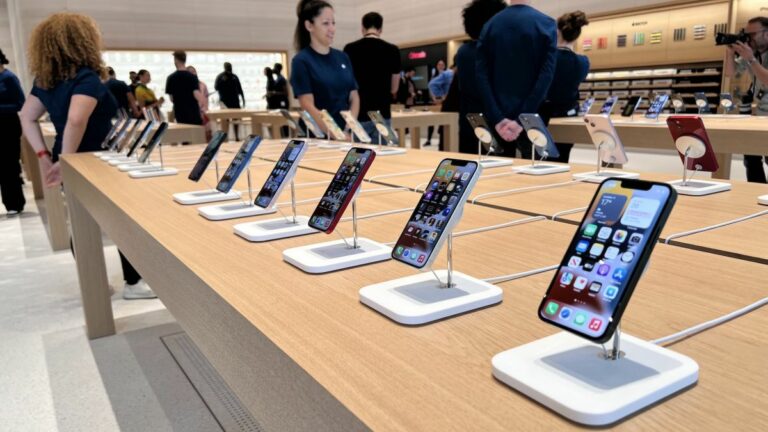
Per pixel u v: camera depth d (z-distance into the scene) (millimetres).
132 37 11188
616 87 8453
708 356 636
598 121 1764
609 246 604
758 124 3047
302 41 3482
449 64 11289
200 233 1254
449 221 821
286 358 674
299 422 668
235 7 12062
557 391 541
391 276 946
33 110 3014
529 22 2992
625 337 652
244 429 1840
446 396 568
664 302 800
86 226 2473
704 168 1576
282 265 1019
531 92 3053
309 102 3367
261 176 2025
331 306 820
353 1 13242
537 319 755
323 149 2922
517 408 542
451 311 768
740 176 6039
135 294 3068
